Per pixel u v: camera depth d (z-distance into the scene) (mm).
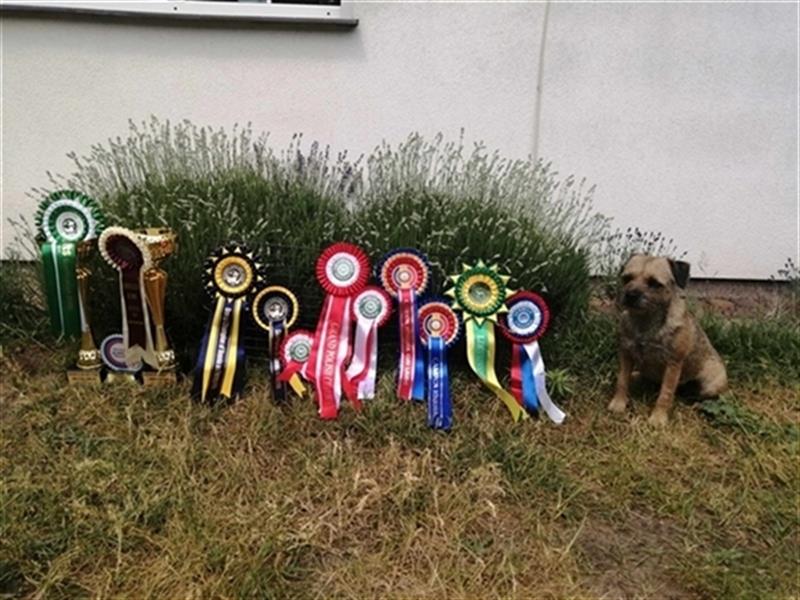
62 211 2543
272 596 1739
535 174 3520
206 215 2838
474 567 1863
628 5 3637
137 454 2246
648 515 2139
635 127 3807
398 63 3688
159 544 1883
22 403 2510
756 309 3744
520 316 2684
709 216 3936
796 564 1937
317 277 2752
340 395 2568
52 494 2039
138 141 3492
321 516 2031
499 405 2646
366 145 3803
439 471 2254
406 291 2715
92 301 2805
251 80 3686
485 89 3736
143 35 3580
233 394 2562
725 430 2594
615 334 3043
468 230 2895
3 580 1754
